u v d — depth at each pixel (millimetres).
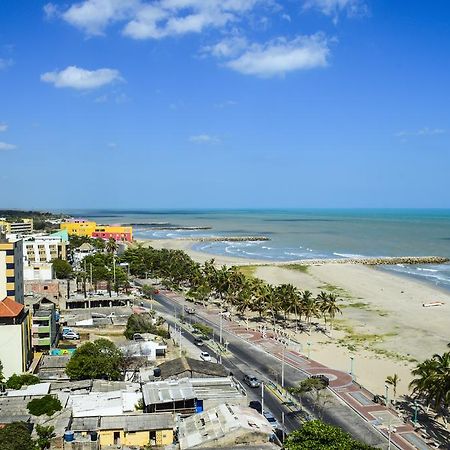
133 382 98188
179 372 100188
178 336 146625
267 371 119562
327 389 107875
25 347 109625
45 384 95250
